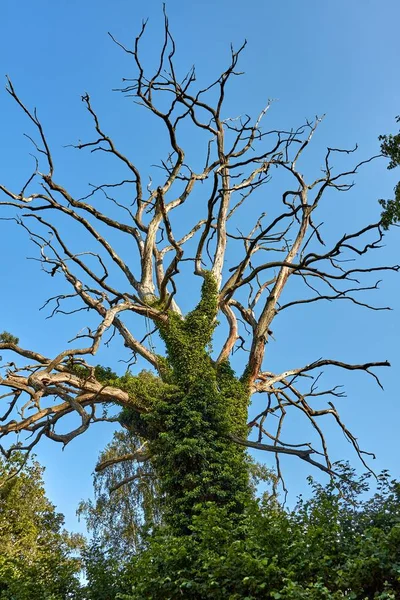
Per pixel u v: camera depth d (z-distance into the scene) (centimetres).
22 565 1941
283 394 2830
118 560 1870
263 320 2848
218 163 3195
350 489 1630
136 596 1441
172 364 2666
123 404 2567
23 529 3731
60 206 2830
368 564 1276
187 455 2391
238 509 2333
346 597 1222
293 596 1216
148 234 2991
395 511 1480
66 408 2562
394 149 2145
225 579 1373
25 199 2709
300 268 2742
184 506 2319
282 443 2511
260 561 1330
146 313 2720
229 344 2822
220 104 3172
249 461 2542
